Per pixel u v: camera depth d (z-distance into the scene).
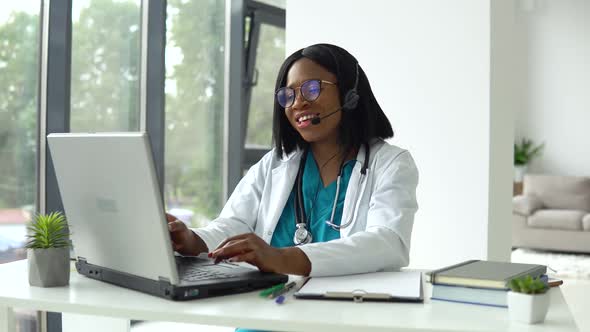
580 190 7.88
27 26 3.38
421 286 1.45
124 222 1.39
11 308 1.55
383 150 1.92
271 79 5.18
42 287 1.47
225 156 4.91
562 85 8.66
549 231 7.42
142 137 1.26
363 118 1.94
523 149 8.73
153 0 4.16
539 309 1.18
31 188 3.45
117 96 4.02
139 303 1.31
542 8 8.69
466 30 3.57
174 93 4.48
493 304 1.31
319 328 1.17
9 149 3.33
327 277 1.54
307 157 1.99
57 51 3.43
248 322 1.21
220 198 4.91
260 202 2.02
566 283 5.62
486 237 3.53
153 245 1.33
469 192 3.57
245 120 4.96
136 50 4.15
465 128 3.58
